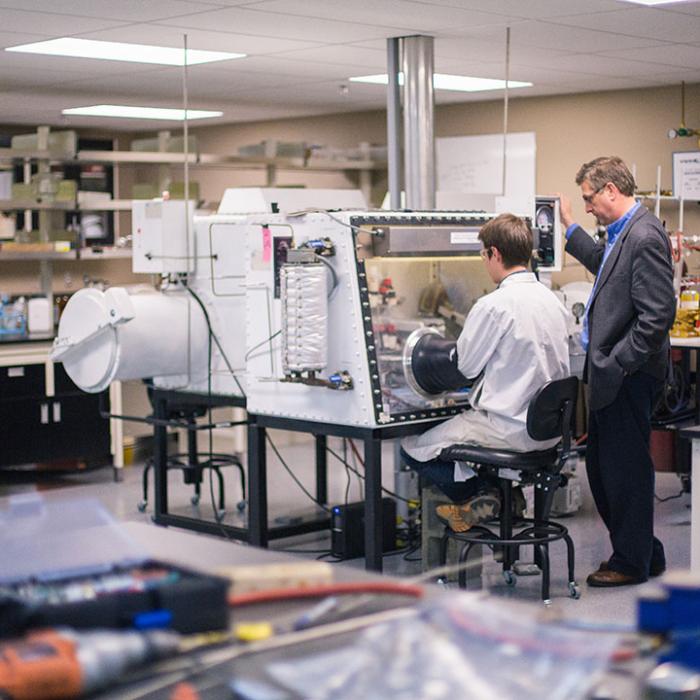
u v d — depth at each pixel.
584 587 4.26
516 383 3.90
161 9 4.60
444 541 4.20
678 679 1.32
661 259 3.96
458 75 6.83
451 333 4.42
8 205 7.17
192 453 5.69
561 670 1.27
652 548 4.30
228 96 7.65
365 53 5.84
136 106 8.03
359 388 3.99
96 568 1.59
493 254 3.99
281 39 5.38
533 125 8.06
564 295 5.36
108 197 8.13
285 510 5.69
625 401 4.09
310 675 1.31
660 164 7.48
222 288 4.81
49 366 6.54
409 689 1.25
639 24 5.12
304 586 1.64
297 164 8.40
